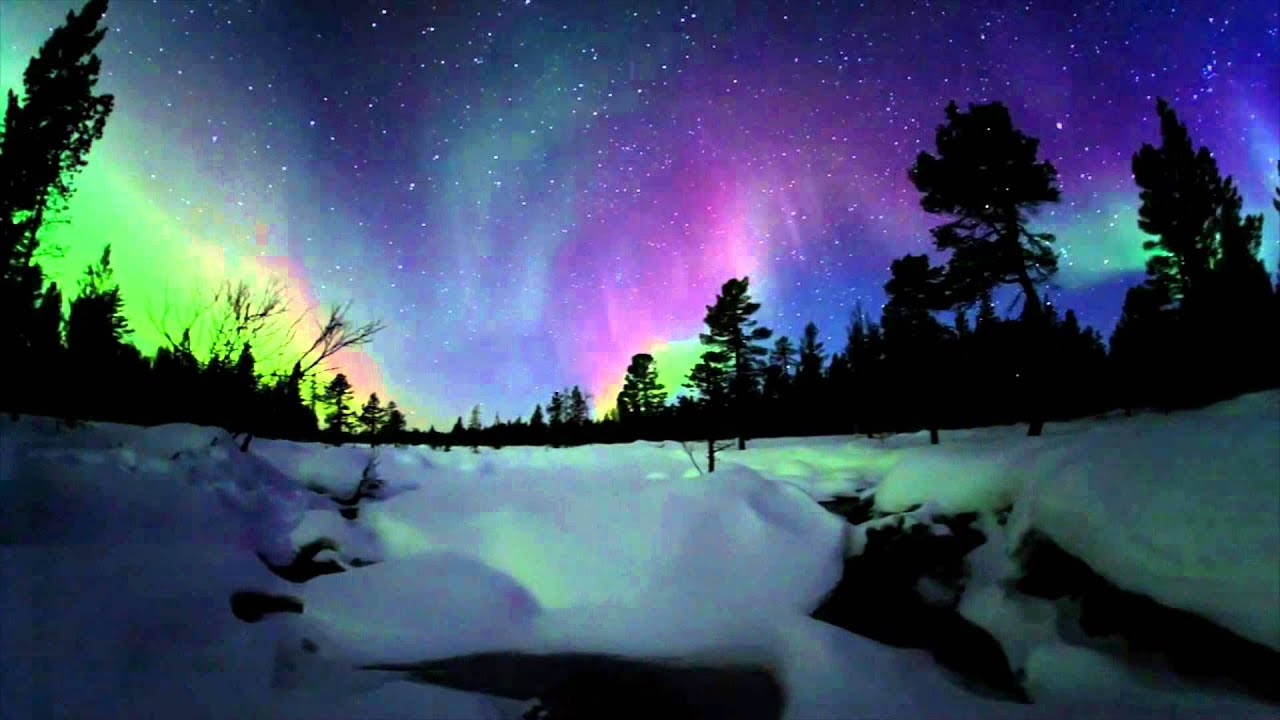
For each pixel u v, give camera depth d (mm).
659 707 7246
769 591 9781
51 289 18906
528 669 8070
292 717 5930
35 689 5312
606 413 59281
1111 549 7469
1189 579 6457
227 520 10945
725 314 33062
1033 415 20156
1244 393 23891
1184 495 7125
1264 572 5930
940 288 21609
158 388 18938
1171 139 28234
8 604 5859
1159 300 28062
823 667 7438
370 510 12992
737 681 7832
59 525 9031
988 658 7879
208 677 6207
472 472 22359
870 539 11273
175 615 6727
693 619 9242
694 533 10883
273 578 8883
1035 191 19766
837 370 39656
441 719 6273
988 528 10719
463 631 8844
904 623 8969
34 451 10883
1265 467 6832
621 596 9852
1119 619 7008
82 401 18969
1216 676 5832
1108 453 8750
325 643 8023
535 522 11508
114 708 5438
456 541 11312
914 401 26688
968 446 14516
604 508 11766
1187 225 27344
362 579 9500
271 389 17109
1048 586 8305
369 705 6324
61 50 18094
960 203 20828
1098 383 30375
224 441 15109
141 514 9992
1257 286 25906
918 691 6773
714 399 28734
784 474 19938
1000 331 23391
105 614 6203
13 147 17062
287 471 18125
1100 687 6312
